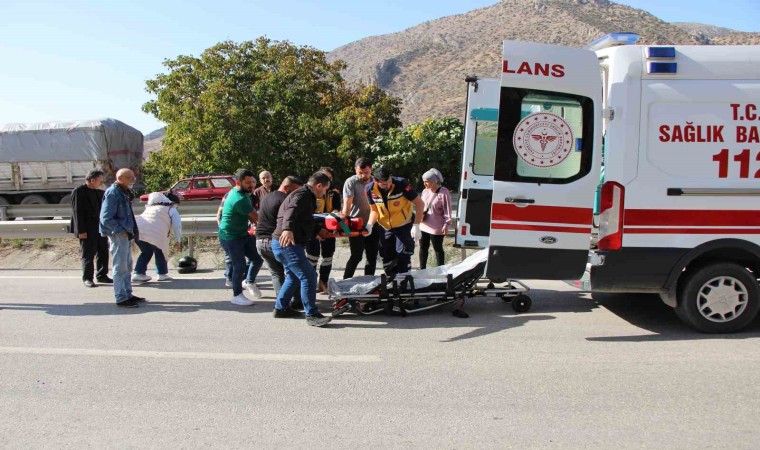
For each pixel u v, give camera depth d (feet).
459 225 28.40
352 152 75.10
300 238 21.24
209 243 37.91
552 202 18.88
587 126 18.72
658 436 12.48
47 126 75.97
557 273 19.24
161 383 15.92
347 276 25.86
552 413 13.66
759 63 18.79
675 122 18.72
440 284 22.61
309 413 13.91
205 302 25.48
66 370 17.01
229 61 87.10
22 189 76.59
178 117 85.35
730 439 12.32
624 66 18.83
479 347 18.56
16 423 13.64
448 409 13.98
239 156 81.35
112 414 14.03
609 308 23.00
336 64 95.35
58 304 25.35
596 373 16.12
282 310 22.54
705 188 18.66
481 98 28.09
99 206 29.22
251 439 12.67
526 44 18.62
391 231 24.41
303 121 81.15
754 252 18.83
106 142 76.18
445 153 53.57
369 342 19.31
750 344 18.40
